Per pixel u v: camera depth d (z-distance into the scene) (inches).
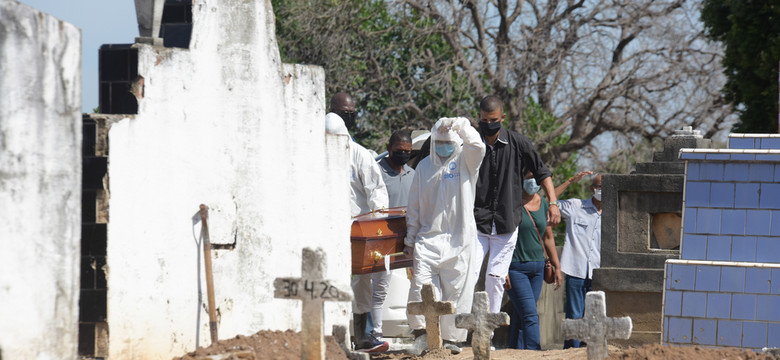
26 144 641.0
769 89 2043.6
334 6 2800.2
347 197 1088.2
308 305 764.6
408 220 1148.5
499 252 1173.1
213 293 876.0
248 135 940.0
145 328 828.0
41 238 653.9
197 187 885.2
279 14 2849.4
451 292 1117.7
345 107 1238.9
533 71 2935.5
